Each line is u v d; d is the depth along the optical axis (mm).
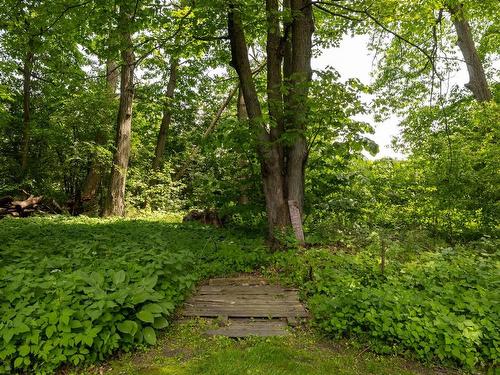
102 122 15398
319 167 9195
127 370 3654
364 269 5988
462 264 6051
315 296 5348
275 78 8750
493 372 3863
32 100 17203
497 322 4332
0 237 7980
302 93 8055
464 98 14523
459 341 4074
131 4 8656
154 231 9594
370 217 9891
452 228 9523
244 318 4910
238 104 15289
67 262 5367
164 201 17484
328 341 4352
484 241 7902
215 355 3904
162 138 19328
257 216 9633
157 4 8648
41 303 4090
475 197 8844
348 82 7516
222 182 9445
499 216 8742
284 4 9289
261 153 8125
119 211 14672
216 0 7523
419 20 10352
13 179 15828
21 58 14539
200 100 21938
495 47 16516
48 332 3656
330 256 6508
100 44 10109
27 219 11523
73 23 8992
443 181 9172
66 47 15461
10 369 3496
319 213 9461
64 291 4223
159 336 4352
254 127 7656
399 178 10492
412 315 4406
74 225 10336
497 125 9039
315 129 8086
